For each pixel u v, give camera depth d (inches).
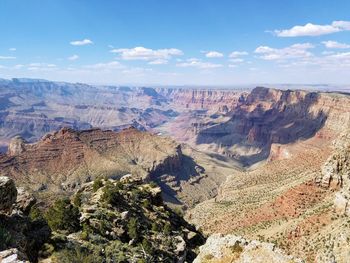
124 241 2844.5
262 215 6515.8
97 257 2128.4
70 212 2571.4
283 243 5132.9
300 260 1802.4
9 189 1818.4
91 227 2677.2
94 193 3666.3
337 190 6028.5
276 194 7559.1
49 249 1926.7
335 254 4084.6
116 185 3902.6
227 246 2017.7
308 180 6496.1
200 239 3826.3
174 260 2938.0
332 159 6368.1
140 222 3282.5
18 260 1293.1
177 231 3577.8
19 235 1781.5
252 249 1936.5
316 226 5093.5
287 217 5989.2
